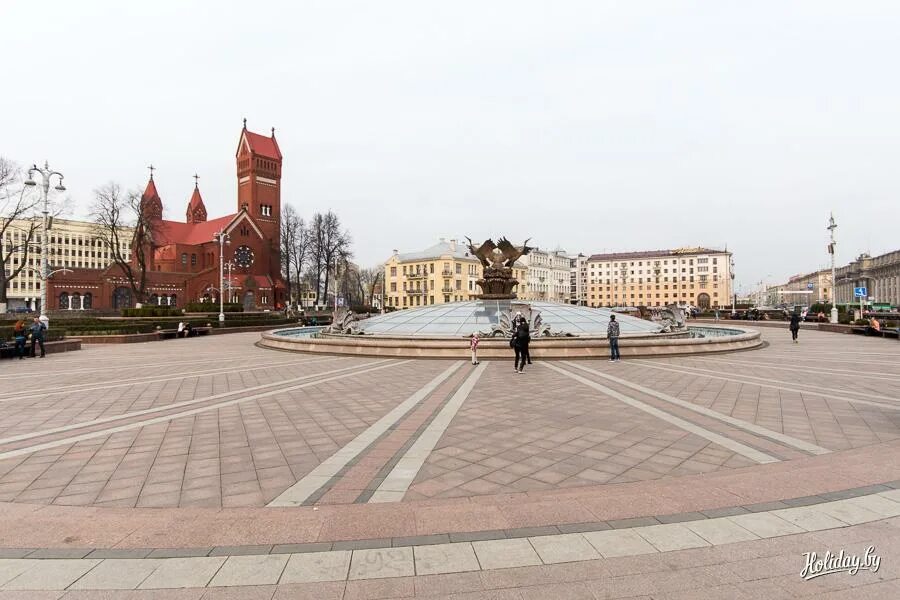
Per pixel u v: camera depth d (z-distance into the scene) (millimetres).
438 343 18500
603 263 148125
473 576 3797
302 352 21703
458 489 5539
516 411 9438
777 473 5945
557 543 4281
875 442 7270
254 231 87062
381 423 8602
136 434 7969
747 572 3842
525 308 20234
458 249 104000
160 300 78188
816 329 39000
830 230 40438
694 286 135750
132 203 60969
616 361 17328
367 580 3740
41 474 6117
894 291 106250
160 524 4684
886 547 4207
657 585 3682
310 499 5277
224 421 8820
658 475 5953
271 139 95812
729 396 10820
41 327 21422
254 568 3904
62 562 4016
